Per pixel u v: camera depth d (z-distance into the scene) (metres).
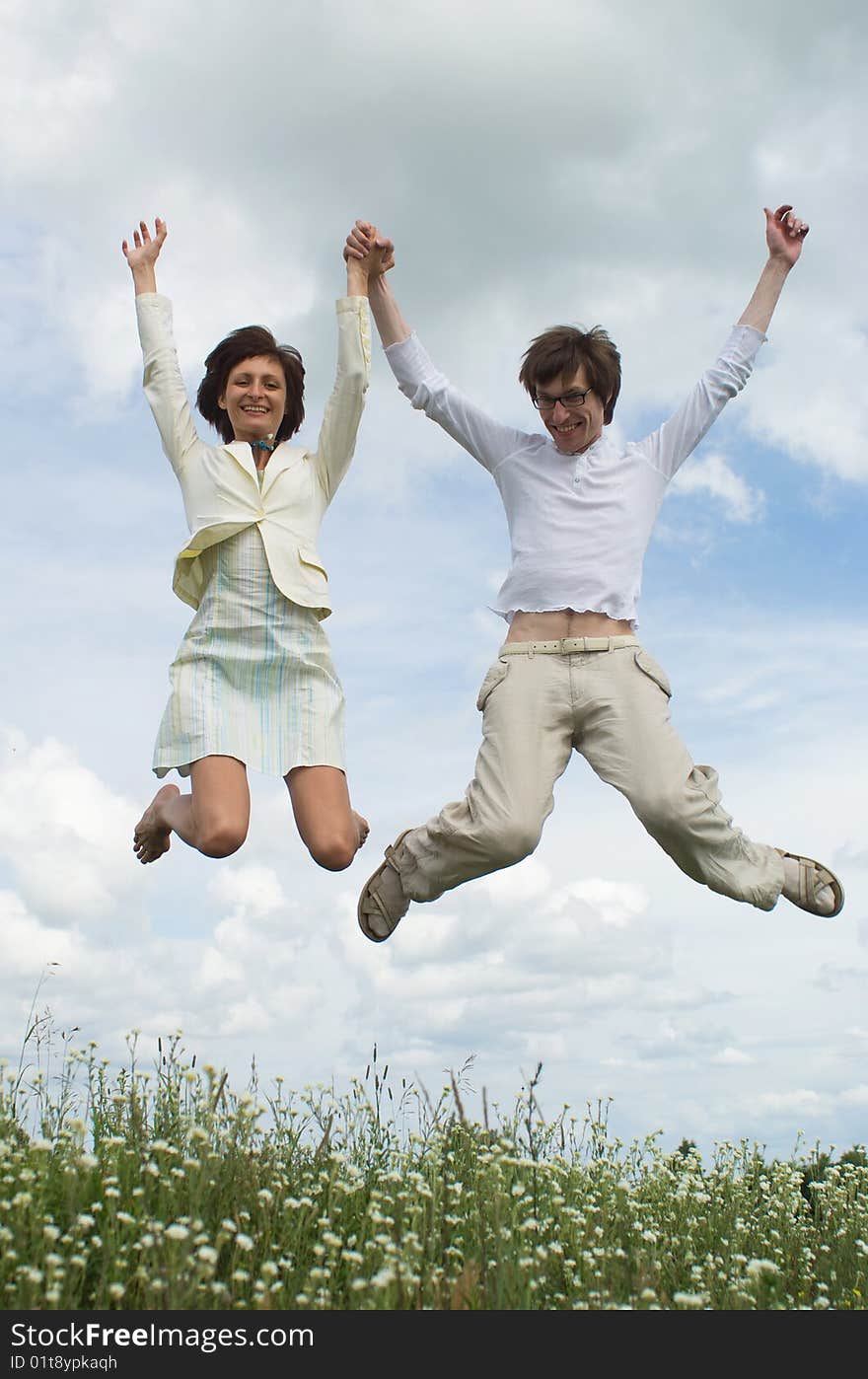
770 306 4.98
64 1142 3.53
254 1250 3.30
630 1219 4.10
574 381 4.69
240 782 4.32
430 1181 3.86
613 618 4.71
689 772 4.59
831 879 4.90
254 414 4.68
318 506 4.66
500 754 4.62
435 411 5.05
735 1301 3.31
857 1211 4.93
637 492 4.83
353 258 4.75
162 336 4.75
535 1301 3.20
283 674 4.47
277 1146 4.00
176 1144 3.69
